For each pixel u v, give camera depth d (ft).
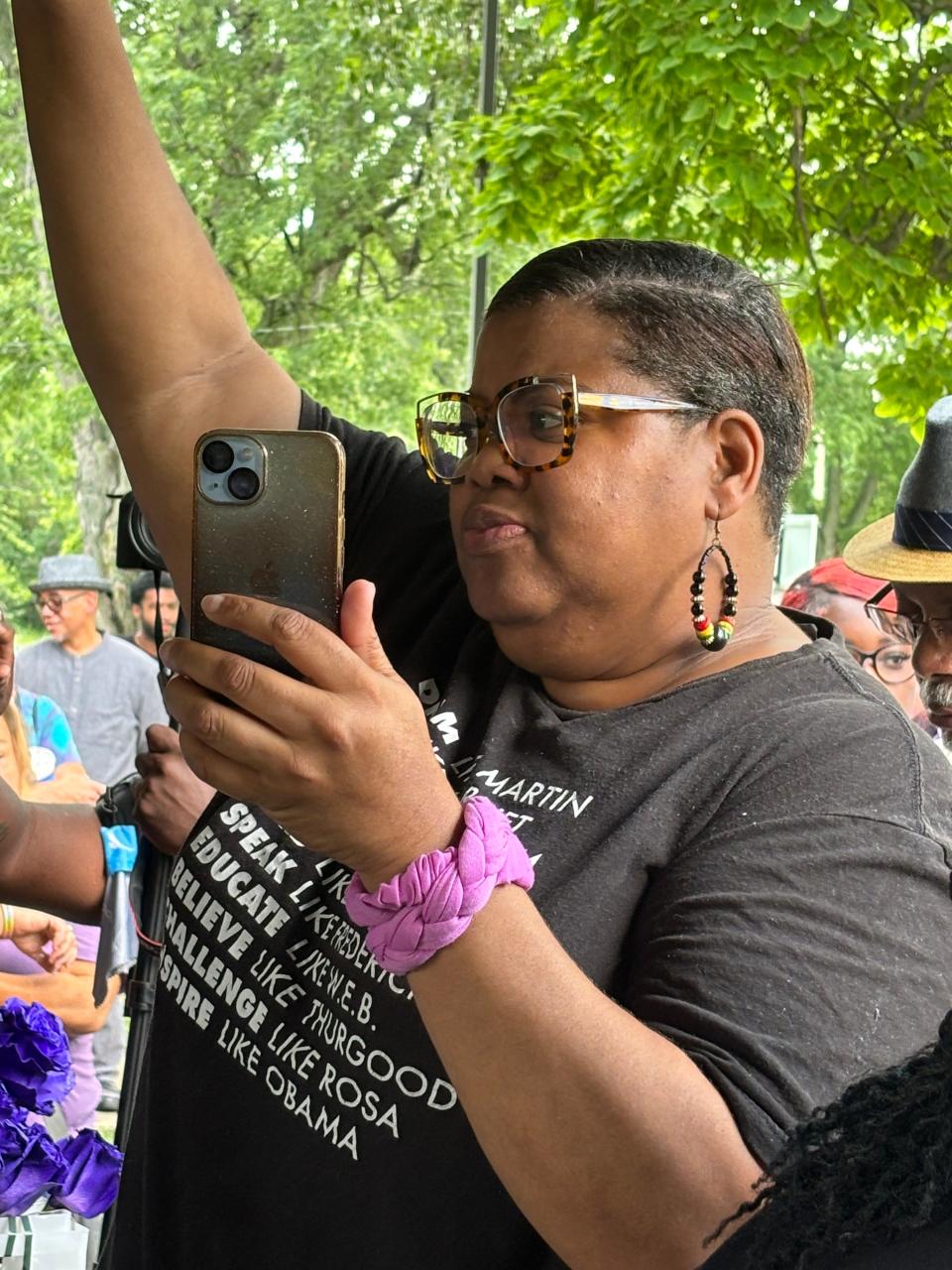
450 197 29.78
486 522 3.52
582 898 3.28
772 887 3.00
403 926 2.63
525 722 3.69
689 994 2.89
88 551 30.86
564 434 3.41
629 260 3.63
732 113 16.65
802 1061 2.77
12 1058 4.62
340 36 28.14
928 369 19.81
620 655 3.58
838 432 53.31
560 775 3.48
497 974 2.63
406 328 31.73
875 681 3.62
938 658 5.57
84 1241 4.38
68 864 5.36
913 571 5.53
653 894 3.24
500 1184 3.22
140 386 4.53
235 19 29.09
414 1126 3.31
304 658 2.53
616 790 3.40
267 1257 3.53
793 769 3.22
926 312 19.65
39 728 11.94
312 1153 3.46
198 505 2.82
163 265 4.48
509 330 3.57
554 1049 2.61
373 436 4.66
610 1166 2.60
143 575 13.82
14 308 29.19
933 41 18.45
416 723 2.62
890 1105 1.97
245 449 2.82
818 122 18.58
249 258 30.86
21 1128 4.36
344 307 31.45
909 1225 1.86
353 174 29.86
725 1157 2.61
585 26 18.34
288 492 2.81
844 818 3.08
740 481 3.53
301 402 4.66
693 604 3.53
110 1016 11.75
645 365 3.45
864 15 16.58
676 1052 2.72
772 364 3.60
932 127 18.65
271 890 3.73
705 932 2.96
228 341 4.62
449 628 4.12
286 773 2.56
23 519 31.94
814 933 2.91
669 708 3.48
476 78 26.81
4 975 9.74
